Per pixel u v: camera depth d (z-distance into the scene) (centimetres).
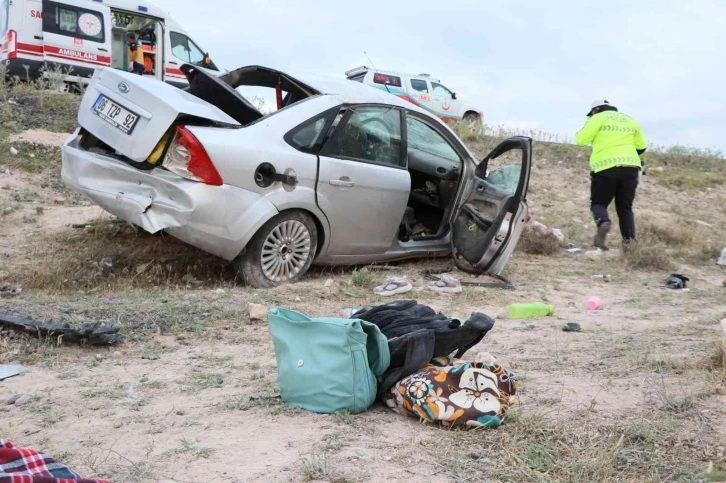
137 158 582
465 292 680
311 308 576
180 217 573
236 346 462
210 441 297
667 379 382
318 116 657
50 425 314
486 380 326
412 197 806
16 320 447
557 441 297
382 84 2167
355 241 700
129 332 469
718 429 305
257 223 604
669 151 1941
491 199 728
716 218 1427
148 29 1748
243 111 657
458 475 267
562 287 755
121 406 341
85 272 623
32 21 1534
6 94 1302
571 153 1670
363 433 307
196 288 627
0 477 207
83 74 1614
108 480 256
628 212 995
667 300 718
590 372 405
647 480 256
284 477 263
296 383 339
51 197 955
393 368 346
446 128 775
